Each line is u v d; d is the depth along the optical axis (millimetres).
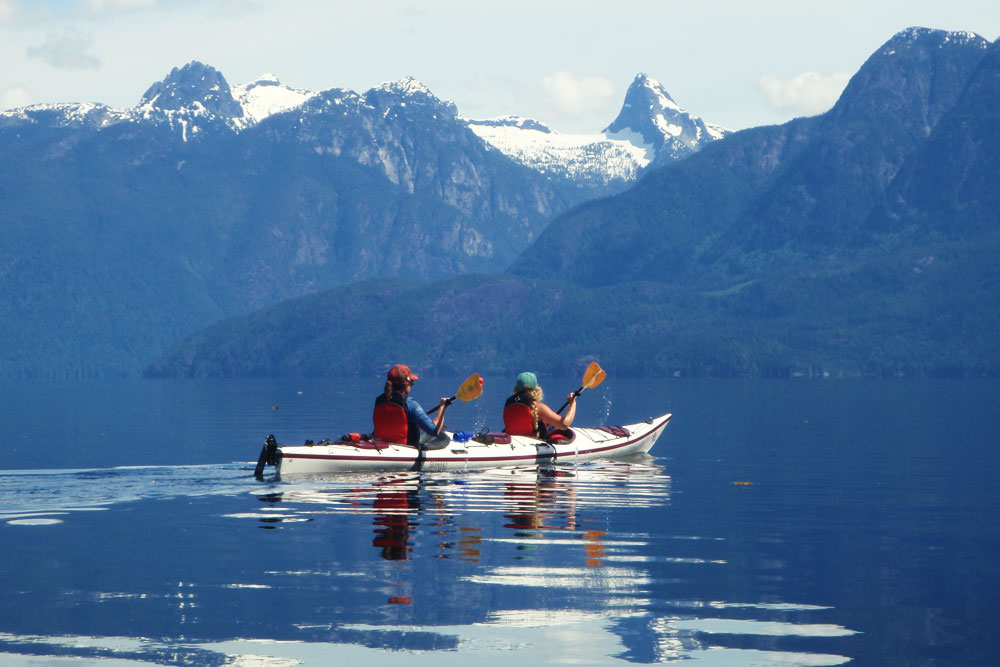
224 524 33156
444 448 51188
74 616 20922
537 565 26062
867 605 21922
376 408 51094
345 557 27062
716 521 34406
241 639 19156
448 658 18016
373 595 22609
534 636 19344
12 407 184625
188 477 47562
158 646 18750
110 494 41156
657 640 19109
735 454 63844
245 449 71062
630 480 47781
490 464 52594
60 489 42938
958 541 30531
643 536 31016
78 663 17781
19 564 26406
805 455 63219
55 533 31391
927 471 52781
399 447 49969
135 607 21625
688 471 52562
